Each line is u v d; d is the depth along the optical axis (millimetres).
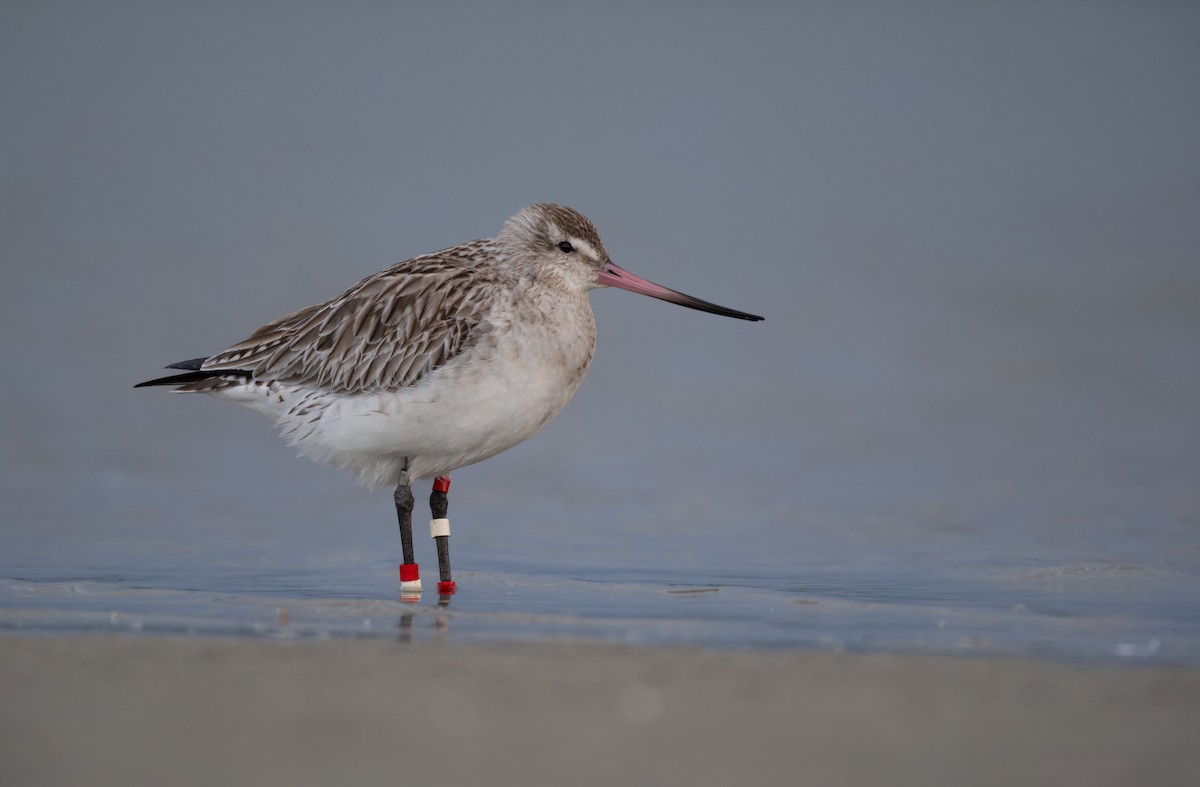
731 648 11797
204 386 15781
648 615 13375
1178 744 9117
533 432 15742
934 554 16641
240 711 9555
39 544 17094
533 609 13719
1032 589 14766
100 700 9789
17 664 10750
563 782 8375
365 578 15617
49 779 8352
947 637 12406
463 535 18000
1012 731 9344
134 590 14547
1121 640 12312
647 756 8797
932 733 9289
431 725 9297
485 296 15273
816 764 8703
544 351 15352
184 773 8438
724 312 16328
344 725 9281
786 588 14883
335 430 15266
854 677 10641
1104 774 8594
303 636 12094
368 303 15391
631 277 16047
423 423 15031
